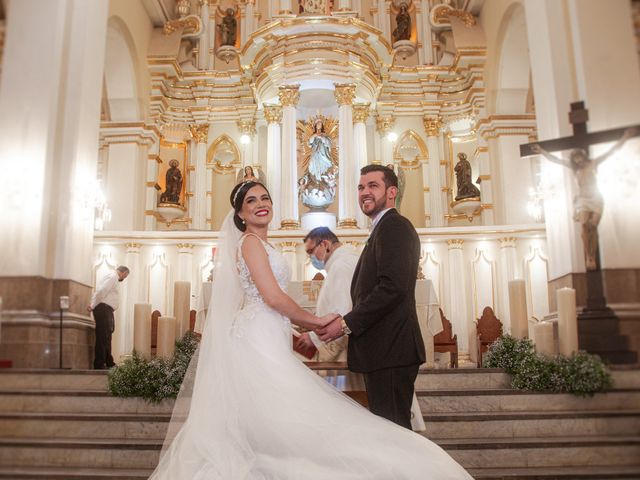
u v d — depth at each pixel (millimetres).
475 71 14656
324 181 13984
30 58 8281
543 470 4855
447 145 15242
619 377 5879
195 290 11828
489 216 13992
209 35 15891
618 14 7824
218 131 15406
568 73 8156
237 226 3539
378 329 3238
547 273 11531
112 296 8703
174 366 5910
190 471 2896
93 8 9062
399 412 3176
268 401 3000
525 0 9375
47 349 7656
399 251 3211
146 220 14211
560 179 8102
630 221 6941
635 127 6805
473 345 10672
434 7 15539
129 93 14055
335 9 15328
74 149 8344
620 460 5066
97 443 5168
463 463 5059
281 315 3293
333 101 14758
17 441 5242
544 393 5891
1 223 7805
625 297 6793
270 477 2838
